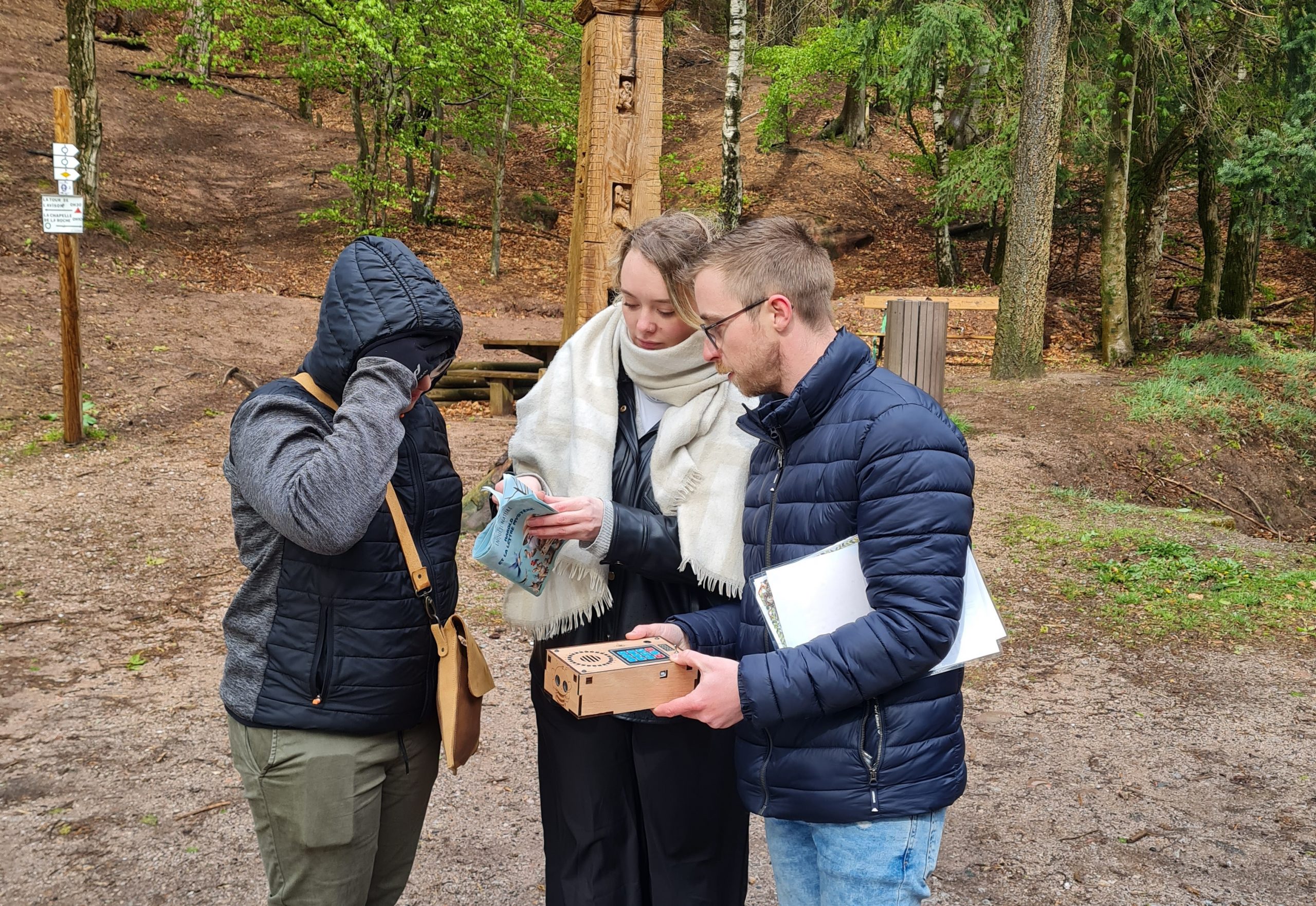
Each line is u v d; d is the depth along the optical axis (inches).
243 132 882.8
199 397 401.4
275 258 669.3
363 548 69.4
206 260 635.5
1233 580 252.1
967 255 876.6
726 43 1428.4
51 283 502.9
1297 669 198.5
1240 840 133.8
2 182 602.5
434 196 813.9
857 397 62.0
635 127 203.3
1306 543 364.8
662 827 81.7
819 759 61.8
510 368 451.5
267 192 780.0
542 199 906.1
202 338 481.1
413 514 73.5
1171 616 227.5
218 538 252.1
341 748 70.2
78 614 201.9
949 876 123.7
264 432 68.6
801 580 62.0
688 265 75.8
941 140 781.9
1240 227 532.7
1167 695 185.8
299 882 72.4
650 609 83.7
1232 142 571.5
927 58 577.9
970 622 61.5
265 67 1082.7
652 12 200.5
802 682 58.2
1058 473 389.1
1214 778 152.7
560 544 80.3
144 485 291.6
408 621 71.7
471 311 657.6
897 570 57.9
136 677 174.7
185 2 740.0
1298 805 143.8
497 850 126.5
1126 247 619.8
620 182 204.5
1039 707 180.1
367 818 72.2
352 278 71.0
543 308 684.7
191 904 111.6
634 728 80.5
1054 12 510.6
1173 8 504.4
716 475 78.5
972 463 61.7
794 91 959.6
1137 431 445.4
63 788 136.3
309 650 69.7
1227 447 454.0
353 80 666.2
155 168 761.6
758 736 65.2
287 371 461.1
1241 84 586.9
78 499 275.0
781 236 63.5
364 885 74.5
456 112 762.2
